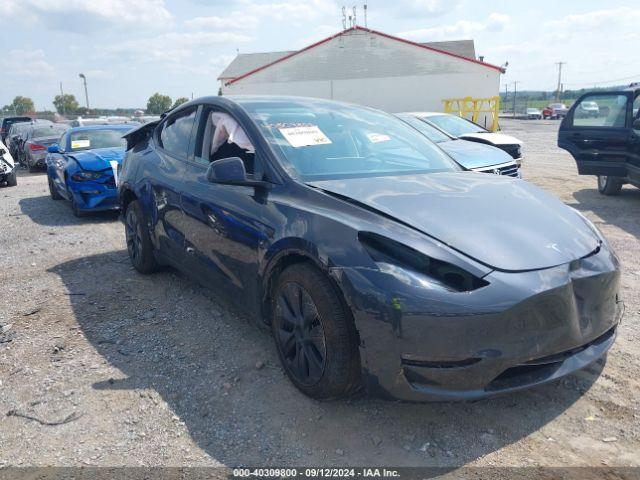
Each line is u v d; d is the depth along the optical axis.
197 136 4.40
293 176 3.38
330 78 37.31
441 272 2.60
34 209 9.73
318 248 2.85
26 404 3.20
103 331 4.15
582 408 3.00
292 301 3.09
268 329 3.49
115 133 10.11
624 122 8.56
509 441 2.75
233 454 2.71
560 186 10.73
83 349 3.86
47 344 3.96
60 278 5.47
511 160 7.98
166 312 4.48
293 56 37.38
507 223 2.92
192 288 5.02
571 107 9.23
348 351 2.79
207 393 3.24
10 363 3.69
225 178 3.31
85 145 9.62
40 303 4.78
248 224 3.41
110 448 2.79
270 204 3.31
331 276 2.76
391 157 3.92
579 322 2.73
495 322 2.50
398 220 2.83
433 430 2.85
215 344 3.86
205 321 4.27
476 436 2.79
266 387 3.28
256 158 3.62
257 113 3.94
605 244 3.10
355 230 2.79
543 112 56.97
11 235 7.55
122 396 3.24
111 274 5.52
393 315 2.55
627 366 3.43
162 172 4.66
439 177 3.61
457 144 8.37
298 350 3.08
